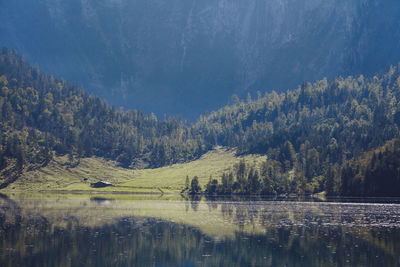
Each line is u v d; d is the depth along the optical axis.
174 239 82.25
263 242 79.50
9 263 62.03
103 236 84.31
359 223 106.19
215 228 96.62
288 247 75.00
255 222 107.75
